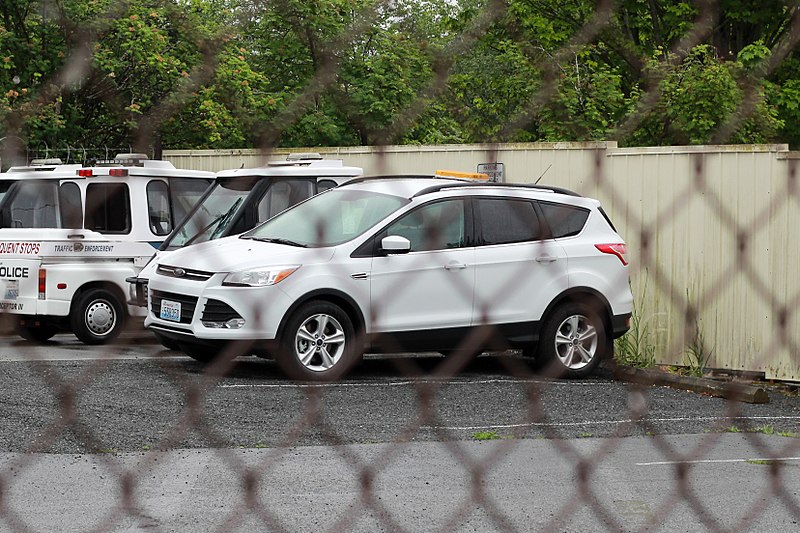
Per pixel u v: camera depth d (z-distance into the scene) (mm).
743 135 12695
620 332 12789
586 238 12727
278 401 10109
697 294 13328
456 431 9078
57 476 7016
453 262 11859
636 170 13883
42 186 14797
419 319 11734
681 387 12125
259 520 6133
